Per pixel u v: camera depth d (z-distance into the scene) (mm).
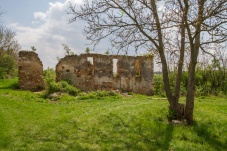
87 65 24547
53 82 20594
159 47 12062
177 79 12711
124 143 9625
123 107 15156
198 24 9586
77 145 9219
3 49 38562
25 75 22797
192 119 12078
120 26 11469
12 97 17438
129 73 25578
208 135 11031
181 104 12625
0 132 9875
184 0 9656
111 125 11414
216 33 9609
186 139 10477
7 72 37031
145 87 25875
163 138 10266
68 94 20172
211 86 30203
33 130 10516
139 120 11930
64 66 24141
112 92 21266
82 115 13383
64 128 10945
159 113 12977
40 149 8672
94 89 24516
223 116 14211
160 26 10734
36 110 14227
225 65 31328
